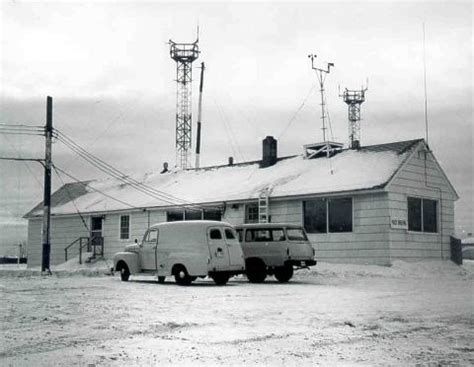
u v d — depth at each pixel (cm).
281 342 906
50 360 757
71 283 2095
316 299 1516
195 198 3394
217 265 2055
